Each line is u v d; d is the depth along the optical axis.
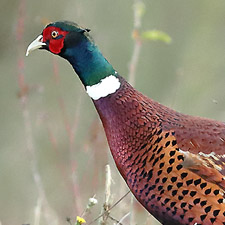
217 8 23.00
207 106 20.48
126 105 11.77
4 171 20.61
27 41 21.25
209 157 11.33
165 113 11.73
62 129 19.73
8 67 21.69
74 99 21.12
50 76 21.61
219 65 22.08
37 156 19.55
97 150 15.99
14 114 21.58
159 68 22.45
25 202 19.89
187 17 23.20
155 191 11.48
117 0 22.66
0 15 21.36
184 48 22.69
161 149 11.45
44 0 21.75
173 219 11.50
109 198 13.16
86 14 22.38
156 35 15.52
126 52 22.23
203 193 11.25
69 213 16.75
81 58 11.96
